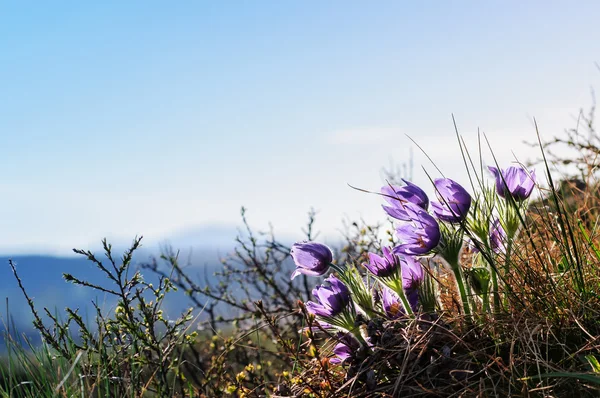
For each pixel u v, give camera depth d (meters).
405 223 0.95
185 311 1.16
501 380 0.90
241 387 1.07
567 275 1.00
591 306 0.95
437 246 0.94
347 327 0.96
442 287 1.07
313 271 0.97
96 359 1.07
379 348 0.94
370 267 0.97
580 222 1.11
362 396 0.92
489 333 0.94
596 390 0.85
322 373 0.97
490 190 0.97
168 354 1.07
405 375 0.92
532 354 0.90
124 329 1.10
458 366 0.92
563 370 0.88
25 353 1.04
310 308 0.97
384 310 1.00
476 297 0.97
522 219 0.96
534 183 0.97
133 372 1.01
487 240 0.96
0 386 1.00
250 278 1.71
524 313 0.94
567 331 0.93
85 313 1.07
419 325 0.95
